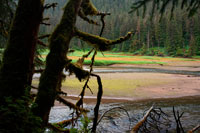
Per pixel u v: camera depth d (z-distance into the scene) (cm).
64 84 1576
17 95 240
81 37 300
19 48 240
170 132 596
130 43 10056
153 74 2677
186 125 674
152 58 6856
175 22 8644
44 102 251
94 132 364
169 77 2348
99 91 352
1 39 386
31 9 242
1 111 217
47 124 268
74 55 5538
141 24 9656
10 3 374
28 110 237
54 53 256
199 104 1034
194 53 7888
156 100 1138
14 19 246
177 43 8650
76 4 283
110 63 4662
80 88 1432
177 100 1145
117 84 1689
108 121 693
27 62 247
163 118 744
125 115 784
